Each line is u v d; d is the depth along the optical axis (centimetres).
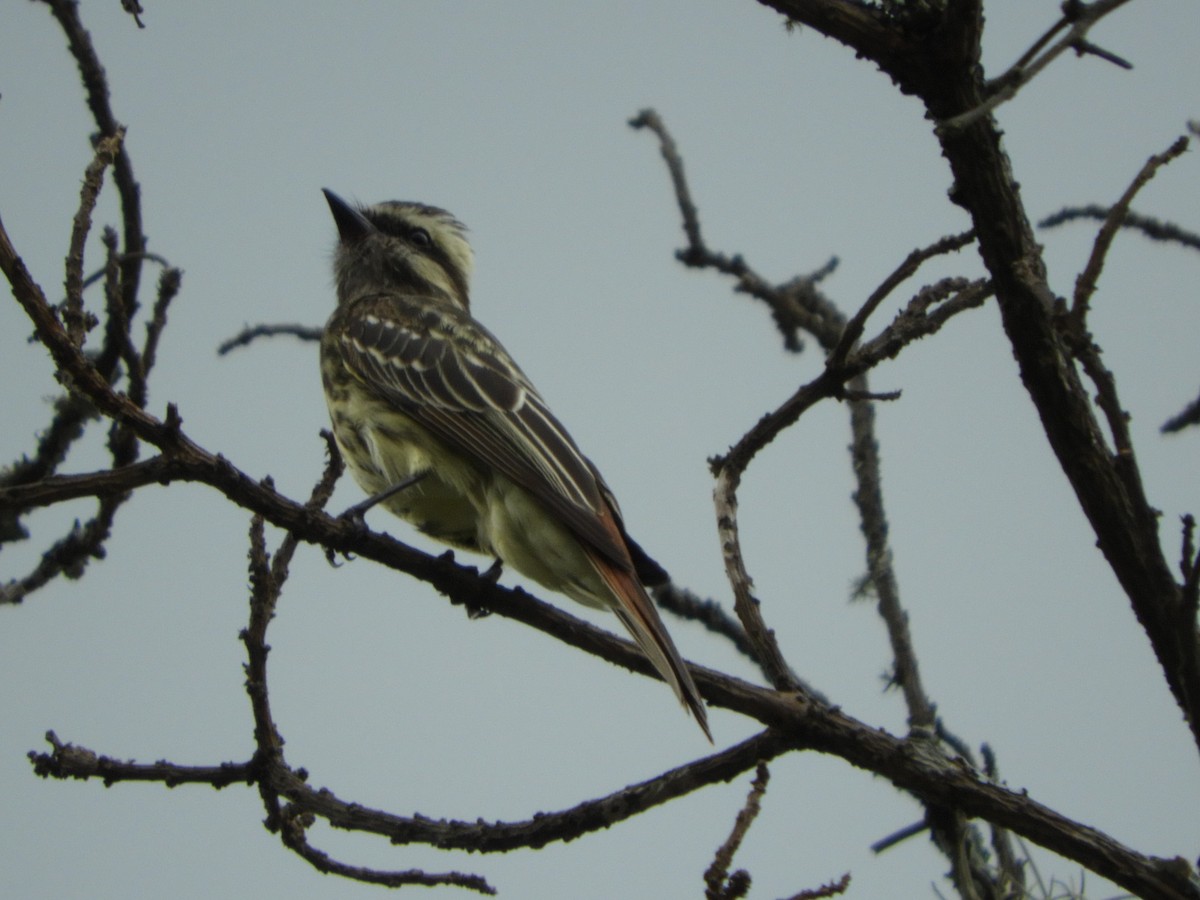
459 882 865
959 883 939
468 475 1229
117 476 846
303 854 880
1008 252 757
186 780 884
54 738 871
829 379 933
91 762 872
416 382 1264
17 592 1105
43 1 1078
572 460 1182
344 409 1309
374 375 1288
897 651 1084
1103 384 726
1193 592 743
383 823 870
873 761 833
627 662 973
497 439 1204
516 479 1177
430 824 870
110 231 1092
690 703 857
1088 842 795
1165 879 786
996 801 813
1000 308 773
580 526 1098
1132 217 1004
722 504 953
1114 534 769
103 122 1102
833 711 848
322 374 1345
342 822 873
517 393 1233
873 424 1164
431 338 1287
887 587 1109
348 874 870
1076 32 648
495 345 1311
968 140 737
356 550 960
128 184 1106
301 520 921
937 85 734
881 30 732
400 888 874
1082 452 771
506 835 856
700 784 848
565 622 980
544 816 857
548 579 1168
